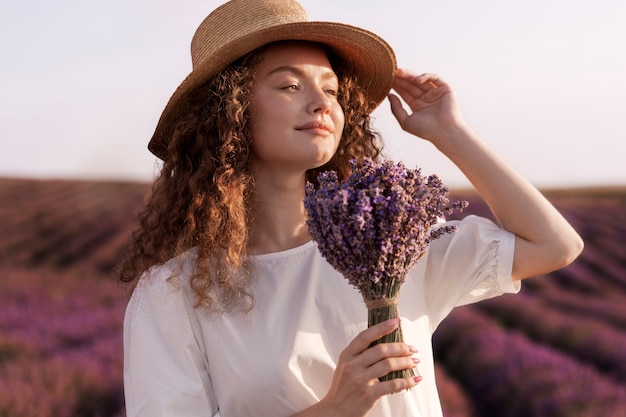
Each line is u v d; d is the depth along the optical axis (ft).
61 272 31.40
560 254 5.96
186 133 6.31
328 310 5.89
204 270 5.78
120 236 34.50
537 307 28.55
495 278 6.06
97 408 19.61
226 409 5.65
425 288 6.33
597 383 21.16
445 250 6.28
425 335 6.06
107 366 21.06
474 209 34.63
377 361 5.05
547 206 6.05
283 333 5.73
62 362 21.31
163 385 5.61
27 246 32.76
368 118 7.00
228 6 6.27
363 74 6.93
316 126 5.89
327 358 5.75
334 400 5.15
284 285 5.90
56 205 35.53
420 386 5.89
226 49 5.94
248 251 6.07
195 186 6.11
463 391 22.33
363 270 4.95
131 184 37.52
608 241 34.65
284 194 6.15
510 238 6.06
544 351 23.80
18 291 28.09
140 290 5.95
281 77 5.95
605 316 27.53
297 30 5.95
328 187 4.99
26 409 19.03
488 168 6.20
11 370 20.51
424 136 6.63
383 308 5.11
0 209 34.83
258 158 6.15
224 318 5.74
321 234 4.96
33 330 23.95
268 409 5.61
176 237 6.23
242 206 6.01
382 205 4.82
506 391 21.45
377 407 5.66
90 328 24.22
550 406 20.42
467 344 24.91
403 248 4.94
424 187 4.97
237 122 5.97
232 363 5.66
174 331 5.74
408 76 6.82
